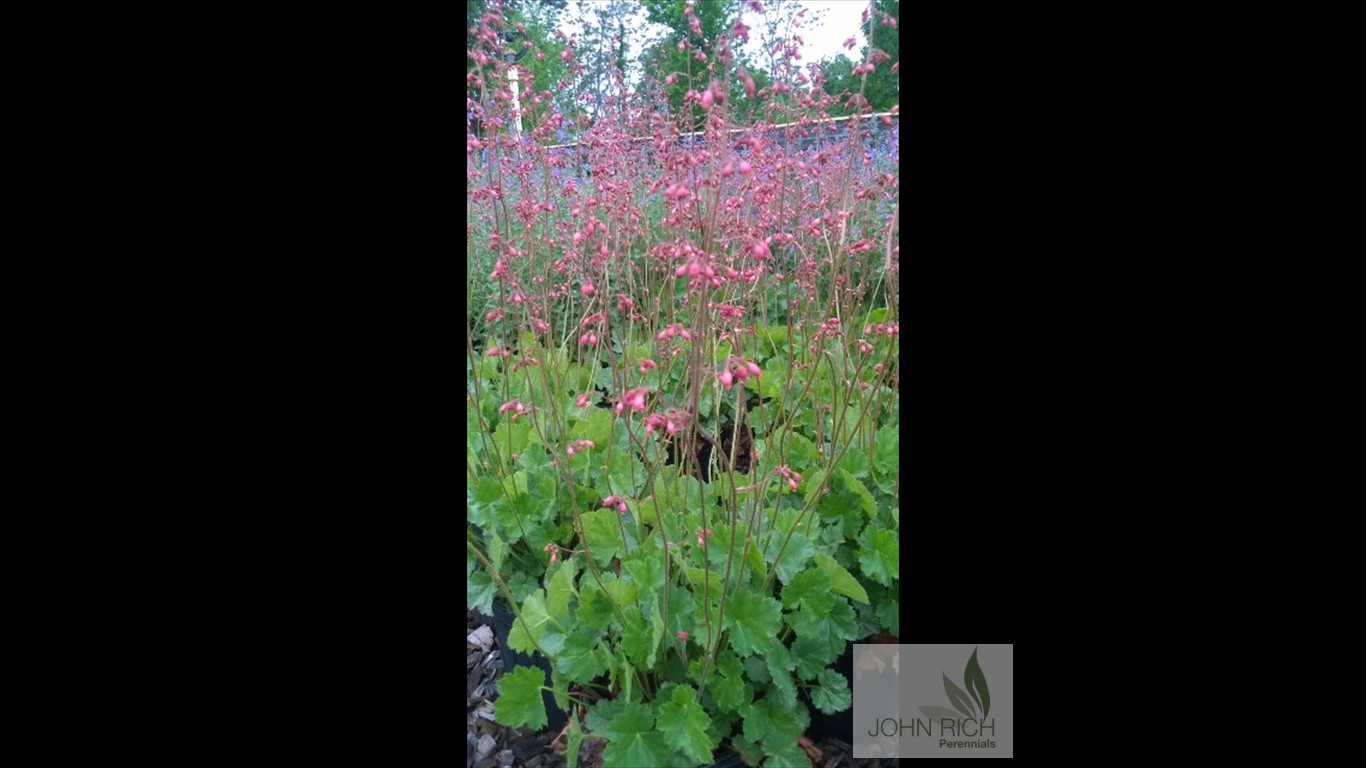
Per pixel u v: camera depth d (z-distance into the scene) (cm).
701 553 203
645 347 322
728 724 192
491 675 238
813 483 235
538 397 297
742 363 176
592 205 261
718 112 221
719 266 221
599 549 226
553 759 205
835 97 281
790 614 205
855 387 260
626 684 183
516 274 279
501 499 243
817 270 269
